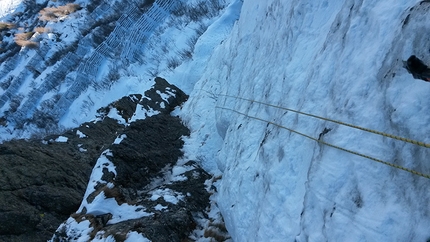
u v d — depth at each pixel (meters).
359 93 3.96
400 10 3.74
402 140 3.04
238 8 16.25
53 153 11.72
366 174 3.58
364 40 4.20
